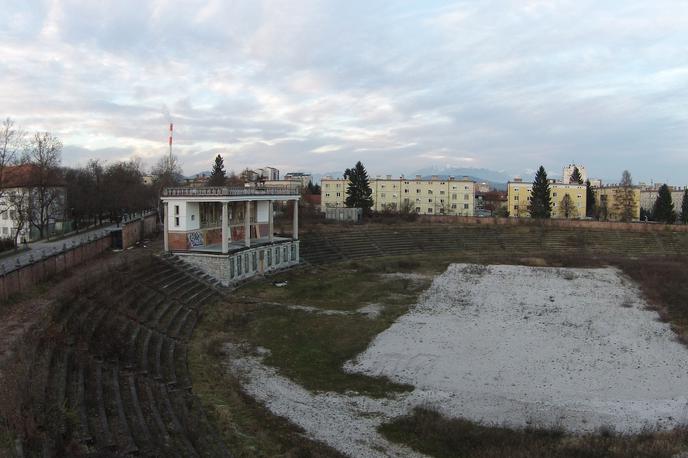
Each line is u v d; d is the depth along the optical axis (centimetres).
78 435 2123
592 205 16938
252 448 2520
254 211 8056
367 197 13762
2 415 2052
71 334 3203
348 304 5778
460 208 16350
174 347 3875
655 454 2527
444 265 8600
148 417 2550
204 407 2939
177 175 16112
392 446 2670
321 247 9381
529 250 10519
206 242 6869
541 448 2597
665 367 3938
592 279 7488
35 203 8069
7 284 3641
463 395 3359
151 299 4706
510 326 4975
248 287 6353
